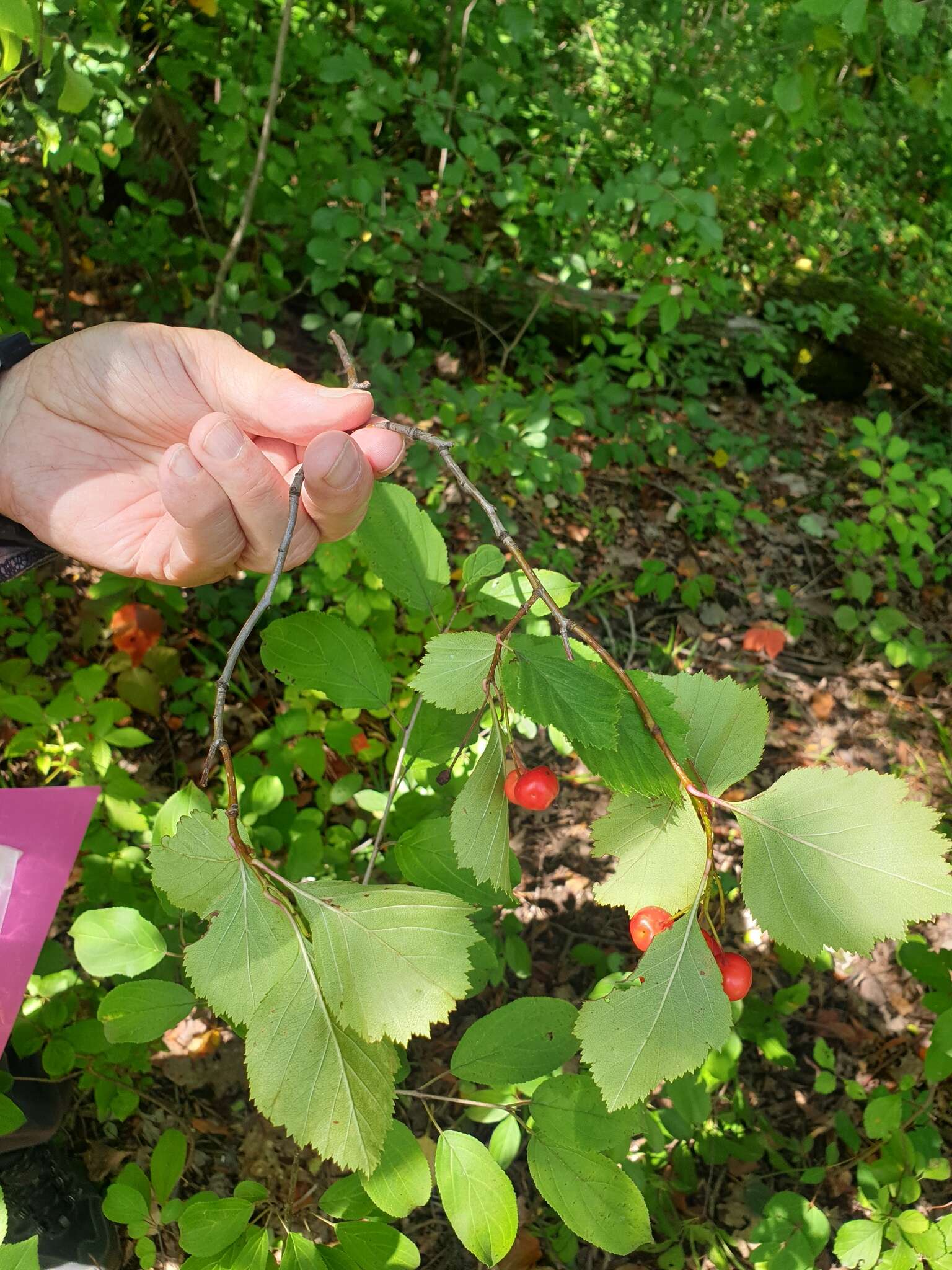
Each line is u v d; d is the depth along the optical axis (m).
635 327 4.99
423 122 3.36
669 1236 2.21
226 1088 2.32
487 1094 1.52
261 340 3.32
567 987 2.69
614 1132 1.17
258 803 1.86
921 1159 1.98
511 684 0.84
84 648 2.88
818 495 4.81
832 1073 2.43
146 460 1.27
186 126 4.06
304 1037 0.74
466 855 0.87
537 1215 2.25
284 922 0.76
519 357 4.56
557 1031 1.25
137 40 3.73
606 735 0.82
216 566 1.09
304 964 0.76
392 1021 0.74
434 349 4.75
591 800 3.13
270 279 3.76
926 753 3.70
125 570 1.33
